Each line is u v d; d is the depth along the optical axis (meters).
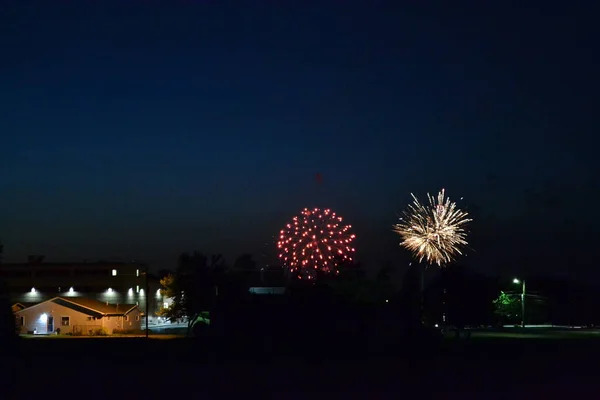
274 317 49.97
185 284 77.38
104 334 80.19
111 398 24.19
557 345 52.34
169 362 37.25
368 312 49.94
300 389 26.70
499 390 26.61
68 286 112.00
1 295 42.25
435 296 68.31
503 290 109.12
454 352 44.44
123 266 113.31
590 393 25.95
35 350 44.16
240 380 29.23
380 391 26.17
